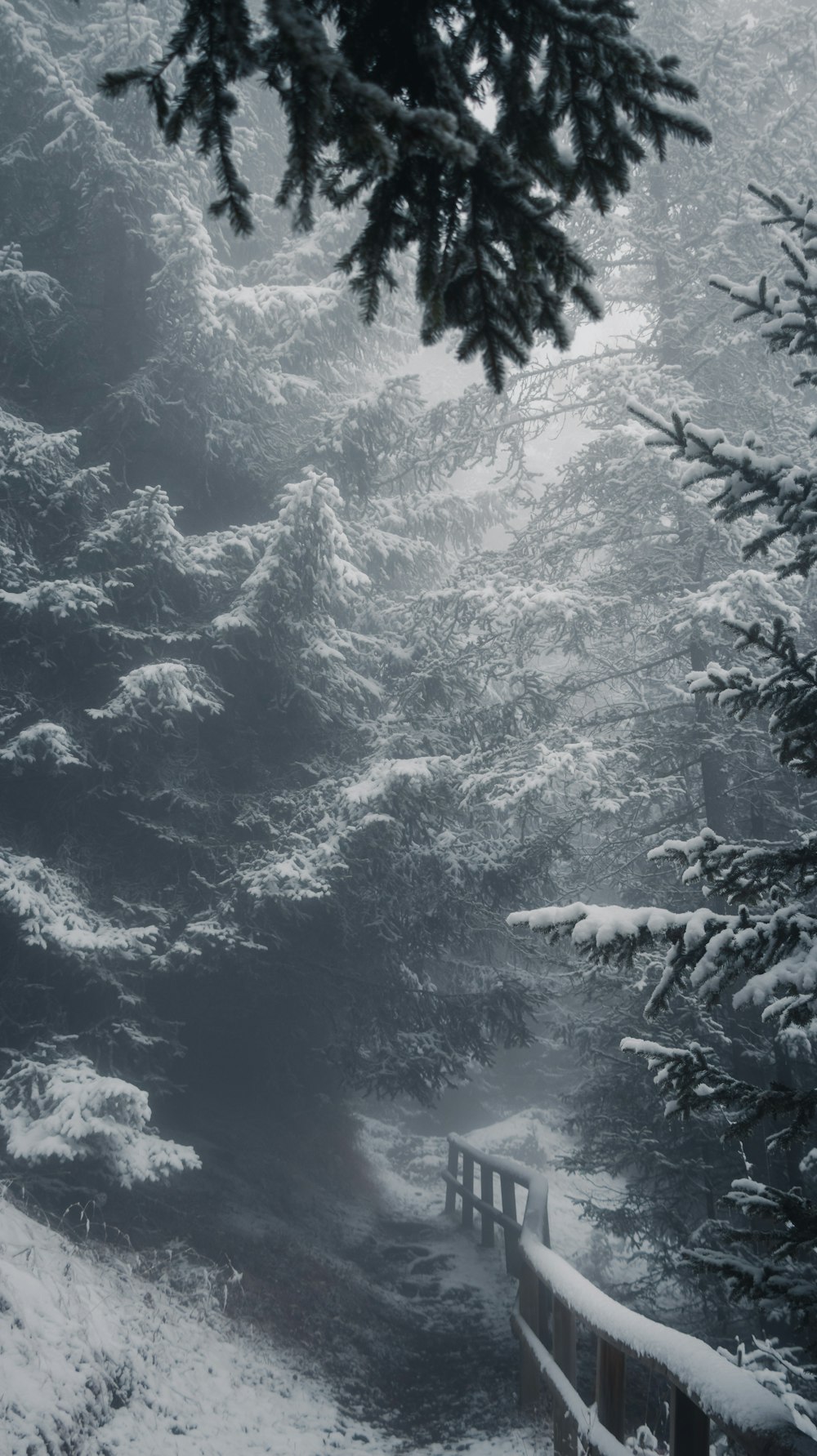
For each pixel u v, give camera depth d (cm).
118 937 912
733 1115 997
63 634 1018
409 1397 769
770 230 1205
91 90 1312
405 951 1186
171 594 1120
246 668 1153
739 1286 394
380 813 1041
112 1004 978
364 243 235
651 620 1364
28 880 908
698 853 441
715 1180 1039
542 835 1205
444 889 1172
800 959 394
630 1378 733
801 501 459
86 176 1216
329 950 1150
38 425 1098
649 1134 1081
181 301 1183
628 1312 455
